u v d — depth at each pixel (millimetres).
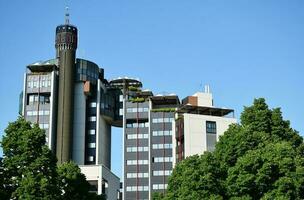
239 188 67062
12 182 76188
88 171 141875
